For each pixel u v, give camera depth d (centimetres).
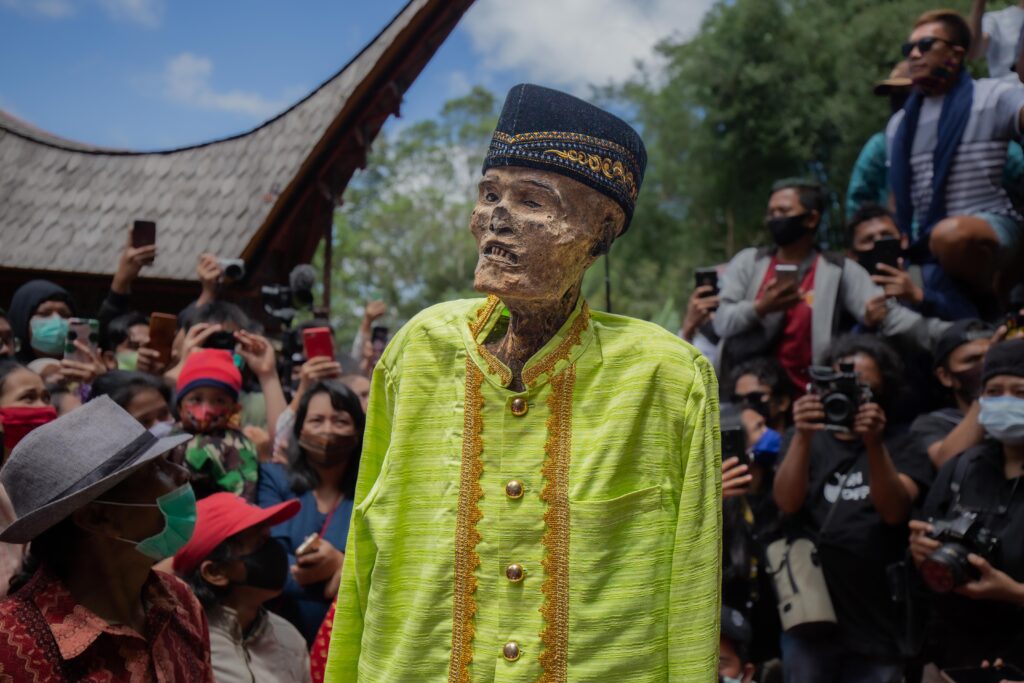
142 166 880
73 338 480
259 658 362
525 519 215
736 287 571
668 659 212
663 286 2117
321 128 820
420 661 217
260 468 464
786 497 446
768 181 2011
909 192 557
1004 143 523
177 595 281
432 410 226
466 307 233
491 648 213
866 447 436
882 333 512
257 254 804
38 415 380
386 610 221
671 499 217
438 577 217
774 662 504
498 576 215
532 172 213
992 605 387
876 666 428
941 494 409
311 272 662
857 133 1889
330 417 444
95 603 255
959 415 462
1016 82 528
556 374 219
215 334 514
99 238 833
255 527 362
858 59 1909
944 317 520
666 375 219
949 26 533
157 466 265
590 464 213
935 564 378
